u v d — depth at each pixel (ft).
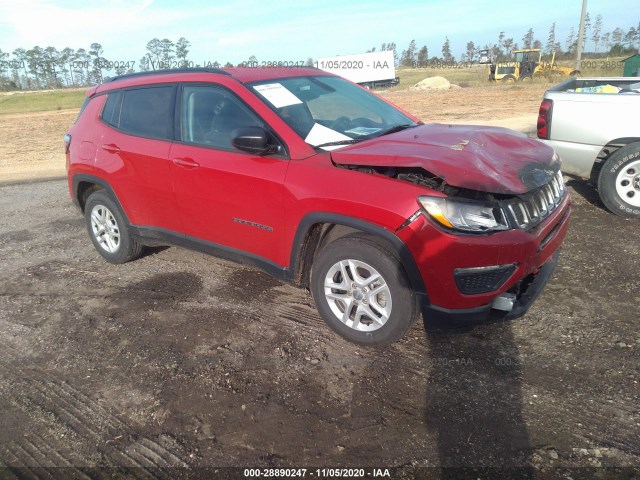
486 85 119.85
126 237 15.79
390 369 10.39
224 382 10.29
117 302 14.10
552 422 8.66
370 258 10.29
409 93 111.96
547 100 19.42
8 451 8.85
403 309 10.25
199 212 13.21
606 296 12.60
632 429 8.38
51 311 13.83
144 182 14.28
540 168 10.78
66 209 24.22
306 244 11.45
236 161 12.09
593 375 9.74
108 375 10.80
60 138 62.44
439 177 9.52
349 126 12.91
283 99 12.55
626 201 18.01
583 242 16.11
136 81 15.16
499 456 8.03
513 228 9.69
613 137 17.89
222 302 13.73
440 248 9.46
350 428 8.84
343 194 10.30
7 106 157.58
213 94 12.97
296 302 13.50
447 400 9.37
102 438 9.01
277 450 8.46
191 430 9.04
